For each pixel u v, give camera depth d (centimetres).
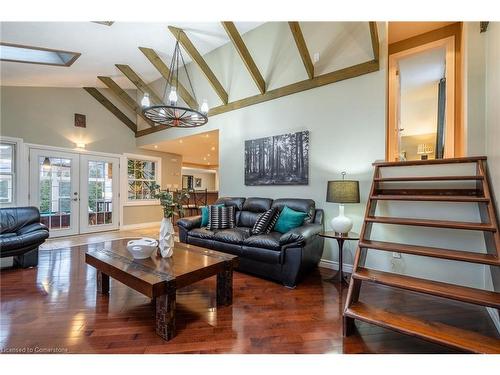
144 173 732
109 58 461
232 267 232
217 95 498
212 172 1380
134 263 216
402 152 621
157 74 592
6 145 482
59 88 552
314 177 363
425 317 205
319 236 319
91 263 239
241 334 182
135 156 698
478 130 227
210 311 217
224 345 169
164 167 780
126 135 680
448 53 360
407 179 237
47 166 530
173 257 235
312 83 364
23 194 493
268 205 379
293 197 386
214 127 500
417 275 269
